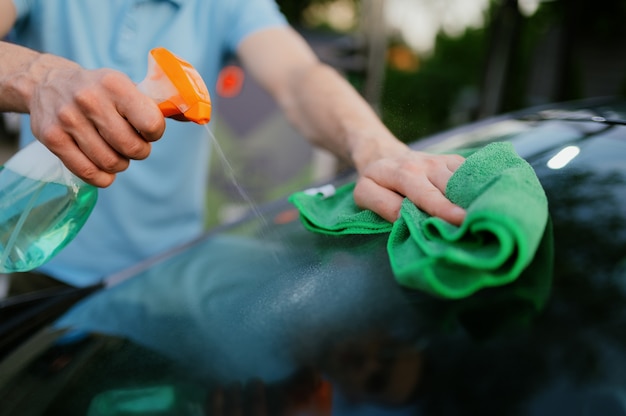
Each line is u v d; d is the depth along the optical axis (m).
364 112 1.22
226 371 0.65
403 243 0.71
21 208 0.87
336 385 0.58
